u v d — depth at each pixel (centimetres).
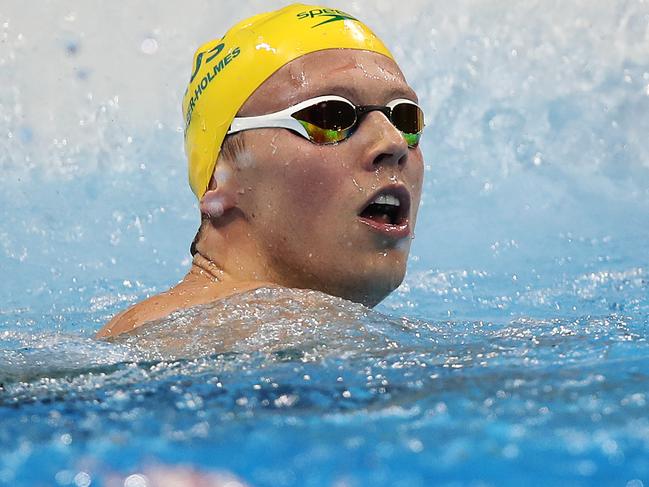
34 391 668
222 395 634
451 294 1291
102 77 1908
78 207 1645
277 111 909
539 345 761
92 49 1939
